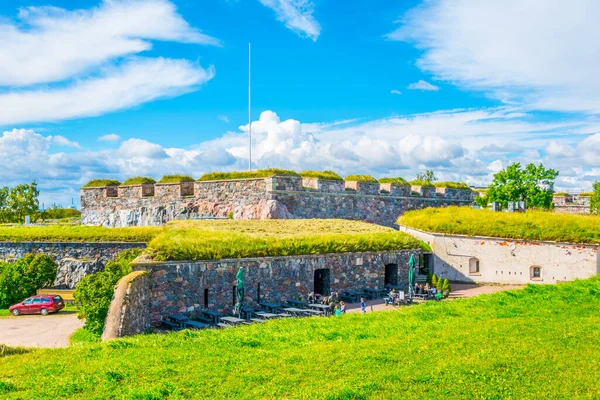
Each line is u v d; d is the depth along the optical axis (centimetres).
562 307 2527
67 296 3612
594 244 3756
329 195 4731
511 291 2986
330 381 1435
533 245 3912
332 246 3525
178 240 2933
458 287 3950
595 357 1650
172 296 2758
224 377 1470
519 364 1577
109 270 2841
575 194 7369
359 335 1981
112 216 4903
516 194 5759
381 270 3819
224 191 4544
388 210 5281
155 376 1475
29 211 6631
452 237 4159
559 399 1323
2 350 1730
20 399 1307
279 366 1565
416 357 1655
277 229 3778
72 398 1317
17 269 3466
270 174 4350
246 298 3066
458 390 1372
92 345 1831
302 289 3347
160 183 4828
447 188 5966
